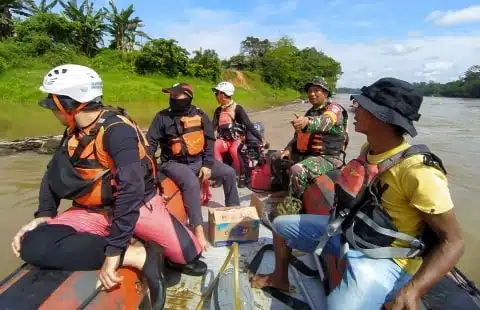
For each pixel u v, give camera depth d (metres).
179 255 2.44
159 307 2.29
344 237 1.97
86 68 2.02
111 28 40.31
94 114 2.01
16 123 12.79
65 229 2.00
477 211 5.64
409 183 1.66
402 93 1.71
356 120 1.85
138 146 2.05
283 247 2.48
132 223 1.95
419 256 1.81
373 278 1.78
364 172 1.86
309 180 3.63
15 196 5.36
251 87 50.28
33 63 28.16
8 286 1.85
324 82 4.03
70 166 2.06
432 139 12.85
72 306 1.79
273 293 2.52
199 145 3.59
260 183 4.88
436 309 1.96
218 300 2.08
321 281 2.67
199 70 39.50
